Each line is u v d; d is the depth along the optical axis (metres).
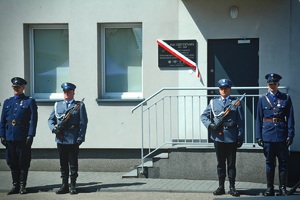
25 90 12.80
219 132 9.74
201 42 12.02
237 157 10.84
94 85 12.41
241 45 11.96
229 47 12.02
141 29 12.59
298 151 11.44
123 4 12.30
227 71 12.03
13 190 10.30
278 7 11.66
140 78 12.64
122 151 12.38
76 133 10.23
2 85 12.69
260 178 10.74
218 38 11.96
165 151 12.09
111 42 12.73
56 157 12.64
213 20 11.96
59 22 12.53
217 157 9.88
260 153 10.73
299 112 11.49
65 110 10.30
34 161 12.70
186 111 12.05
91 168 12.46
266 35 11.75
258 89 11.32
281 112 9.70
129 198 9.62
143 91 12.27
